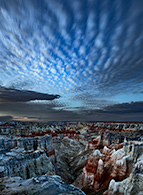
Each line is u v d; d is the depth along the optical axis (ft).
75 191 41.73
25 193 39.93
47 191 40.86
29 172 101.71
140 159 87.81
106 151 130.82
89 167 124.88
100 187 102.94
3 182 50.55
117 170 98.68
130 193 74.08
